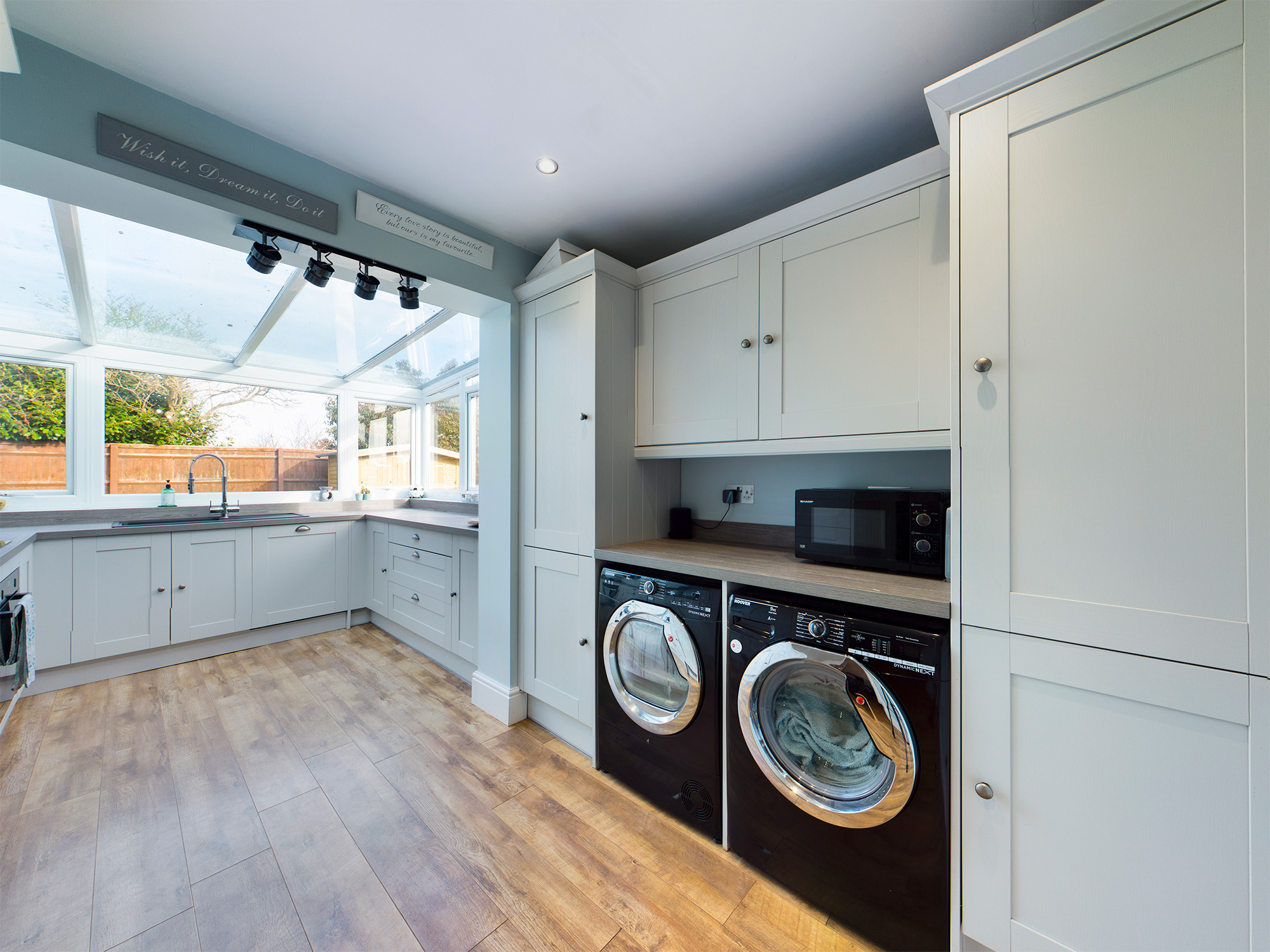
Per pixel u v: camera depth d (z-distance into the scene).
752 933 1.27
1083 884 0.97
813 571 1.55
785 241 1.69
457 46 1.23
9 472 2.85
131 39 1.20
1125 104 0.93
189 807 1.70
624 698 1.83
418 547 3.17
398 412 4.56
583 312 2.03
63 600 2.57
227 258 2.13
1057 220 0.99
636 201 1.96
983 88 1.07
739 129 1.56
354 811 1.70
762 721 1.42
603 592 1.91
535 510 2.26
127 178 1.32
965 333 1.09
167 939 1.21
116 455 3.19
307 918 1.29
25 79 1.18
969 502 1.09
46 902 1.31
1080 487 0.97
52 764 1.93
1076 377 0.97
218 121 1.48
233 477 3.66
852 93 1.41
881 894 1.20
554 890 1.39
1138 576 0.92
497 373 2.38
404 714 2.39
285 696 2.57
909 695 1.14
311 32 1.19
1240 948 0.83
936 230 1.37
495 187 1.87
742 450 1.79
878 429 1.47
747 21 1.17
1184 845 0.88
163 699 2.50
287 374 3.84
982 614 1.07
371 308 2.72
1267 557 0.81
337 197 1.74
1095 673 0.95
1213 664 0.85
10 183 1.33
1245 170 0.83
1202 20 0.86
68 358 2.99
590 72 1.32
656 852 1.54
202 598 3.02
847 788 1.27
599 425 2.01
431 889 1.39
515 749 2.10
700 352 1.94
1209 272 0.86
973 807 1.08
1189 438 0.87
